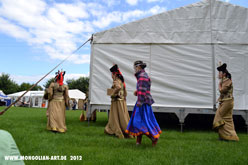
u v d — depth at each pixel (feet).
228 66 22.76
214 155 10.85
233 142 15.15
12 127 19.88
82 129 20.25
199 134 19.57
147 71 23.73
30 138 14.24
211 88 22.63
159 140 15.25
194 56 23.24
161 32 23.98
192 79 23.02
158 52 23.82
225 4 23.41
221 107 16.22
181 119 22.48
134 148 12.19
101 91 24.09
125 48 24.36
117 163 9.17
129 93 23.67
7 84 186.19
